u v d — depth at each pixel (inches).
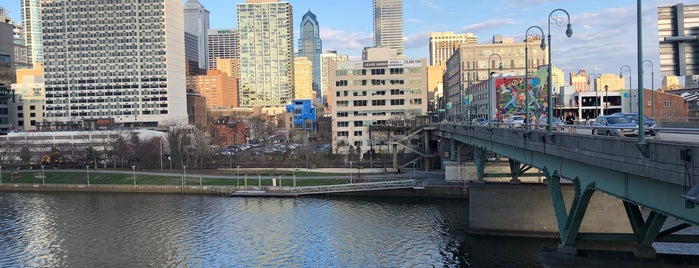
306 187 4394.7
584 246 1668.3
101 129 7765.8
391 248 2674.7
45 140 7012.8
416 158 5334.6
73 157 6274.6
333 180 4702.3
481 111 6540.4
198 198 4392.2
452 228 3038.9
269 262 2522.1
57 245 2955.2
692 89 4854.8
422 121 6210.6
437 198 4037.9
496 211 2861.7
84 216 3713.1
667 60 2335.1
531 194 2802.7
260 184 4571.9
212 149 6648.6
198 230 3203.7
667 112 4488.2
